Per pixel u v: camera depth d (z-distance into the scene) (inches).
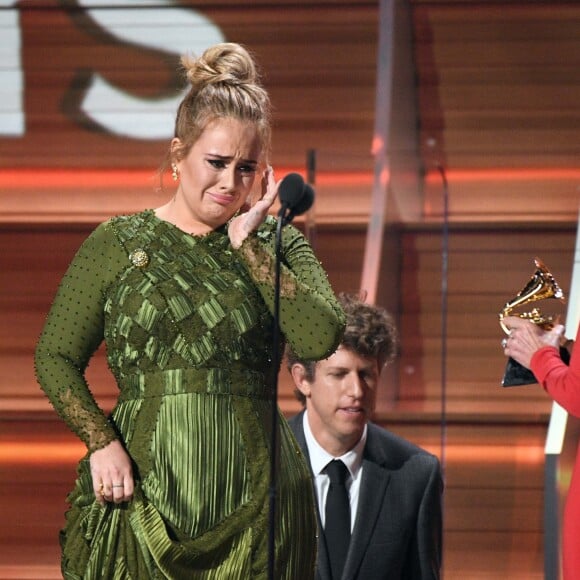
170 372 339.0
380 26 692.7
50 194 710.5
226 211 339.6
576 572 470.6
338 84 761.0
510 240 682.2
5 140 734.5
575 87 762.2
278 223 330.0
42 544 588.4
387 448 486.9
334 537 474.3
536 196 737.0
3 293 661.3
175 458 336.5
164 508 335.6
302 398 491.5
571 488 477.4
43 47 760.3
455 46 778.2
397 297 682.8
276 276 327.6
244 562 339.0
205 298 338.6
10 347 650.8
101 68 757.9
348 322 475.5
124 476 334.0
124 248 343.0
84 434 338.0
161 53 762.8
